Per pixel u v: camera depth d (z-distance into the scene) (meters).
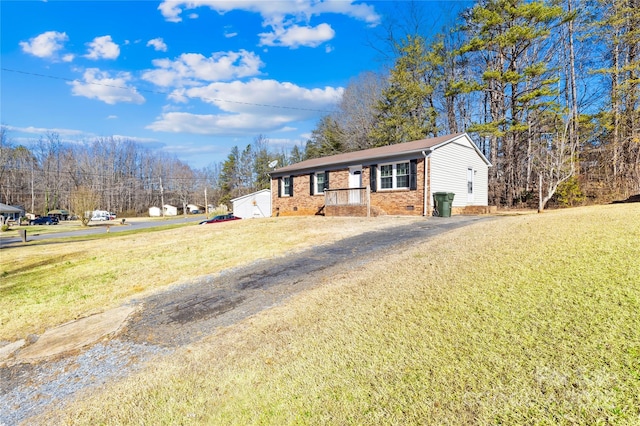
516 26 17.97
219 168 69.12
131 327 4.02
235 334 3.47
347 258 6.15
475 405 1.90
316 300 4.05
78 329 4.11
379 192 14.24
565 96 20.73
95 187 59.38
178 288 5.41
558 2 18.50
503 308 2.96
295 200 18.27
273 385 2.46
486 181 16.89
